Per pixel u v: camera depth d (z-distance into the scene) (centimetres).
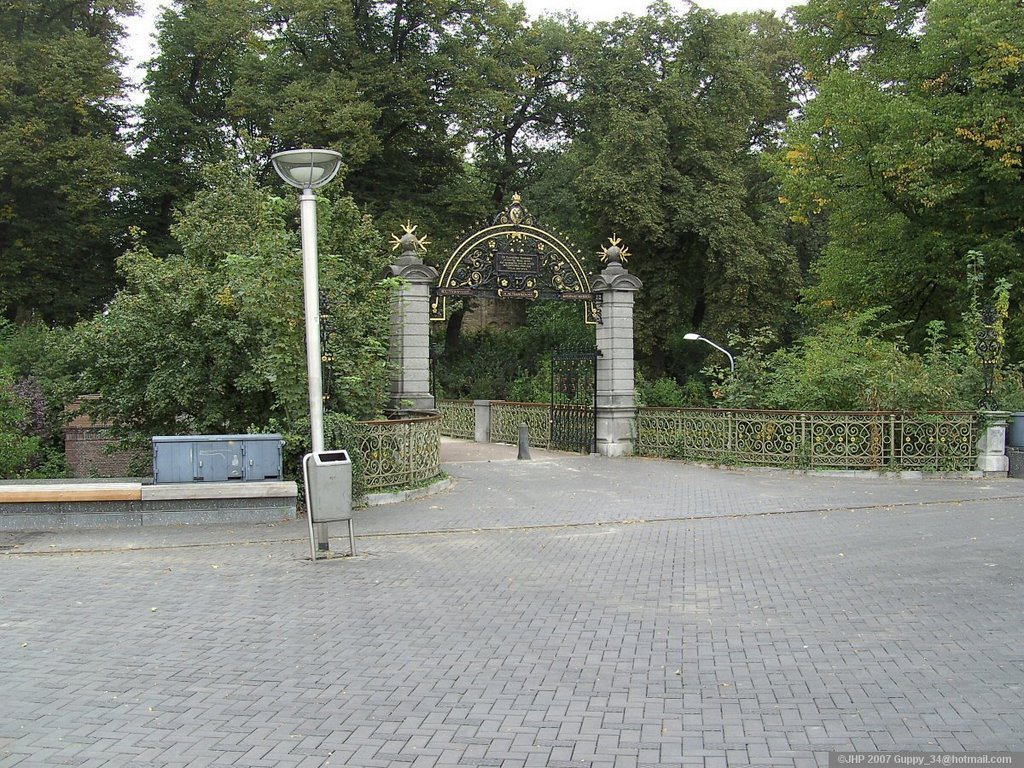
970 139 2252
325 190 1897
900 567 888
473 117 3192
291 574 880
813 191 2664
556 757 456
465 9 3269
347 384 1364
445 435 2762
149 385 1345
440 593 803
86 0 3133
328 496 954
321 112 2878
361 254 1748
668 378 3291
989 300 1942
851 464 1641
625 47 3472
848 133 2464
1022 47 2172
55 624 706
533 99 3997
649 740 476
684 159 3356
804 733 482
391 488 1377
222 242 1534
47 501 1120
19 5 2923
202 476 1170
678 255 3459
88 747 473
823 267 3178
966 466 1620
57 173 2795
